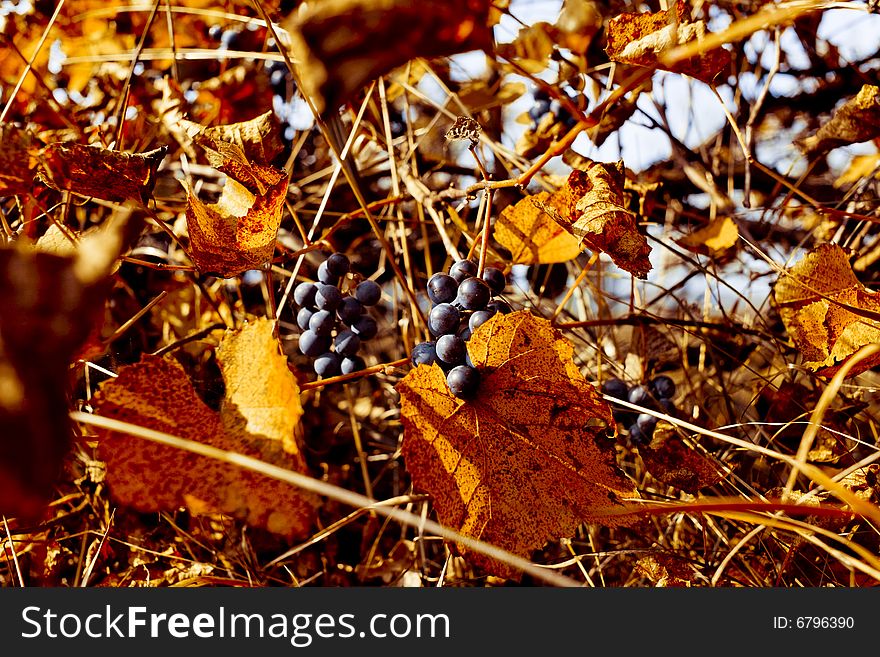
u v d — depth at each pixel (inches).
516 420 17.5
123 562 19.8
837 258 19.6
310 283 19.5
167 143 23.9
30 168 18.1
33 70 20.8
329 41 15.1
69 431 14.8
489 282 18.6
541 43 22.7
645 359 22.1
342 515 21.8
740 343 23.7
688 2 23.6
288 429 16.4
